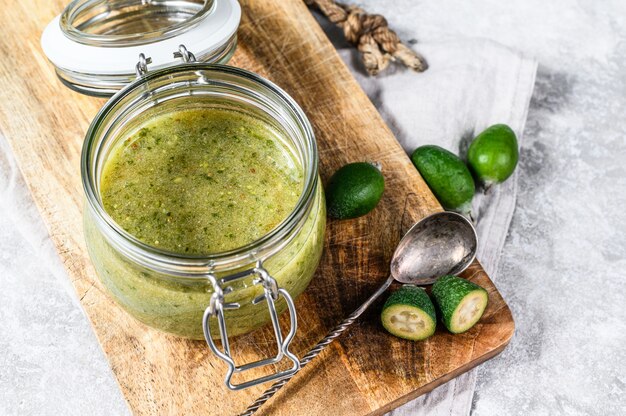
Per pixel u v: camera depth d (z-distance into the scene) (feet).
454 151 2.22
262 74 2.13
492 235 2.10
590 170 2.22
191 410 1.74
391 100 2.26
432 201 1.97
